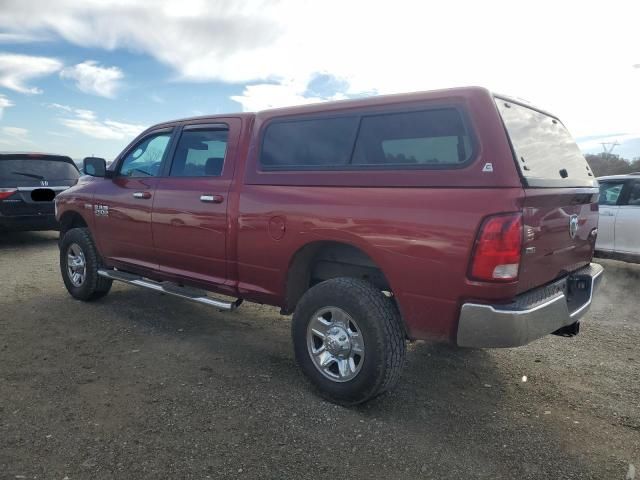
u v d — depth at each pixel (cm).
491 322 270
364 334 309
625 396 356
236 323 497
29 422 297
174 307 541
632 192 743
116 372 371
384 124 317
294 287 365
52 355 400
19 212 870
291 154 361
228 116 411
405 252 292
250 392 343
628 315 564
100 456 264
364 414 319
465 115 284
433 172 288
